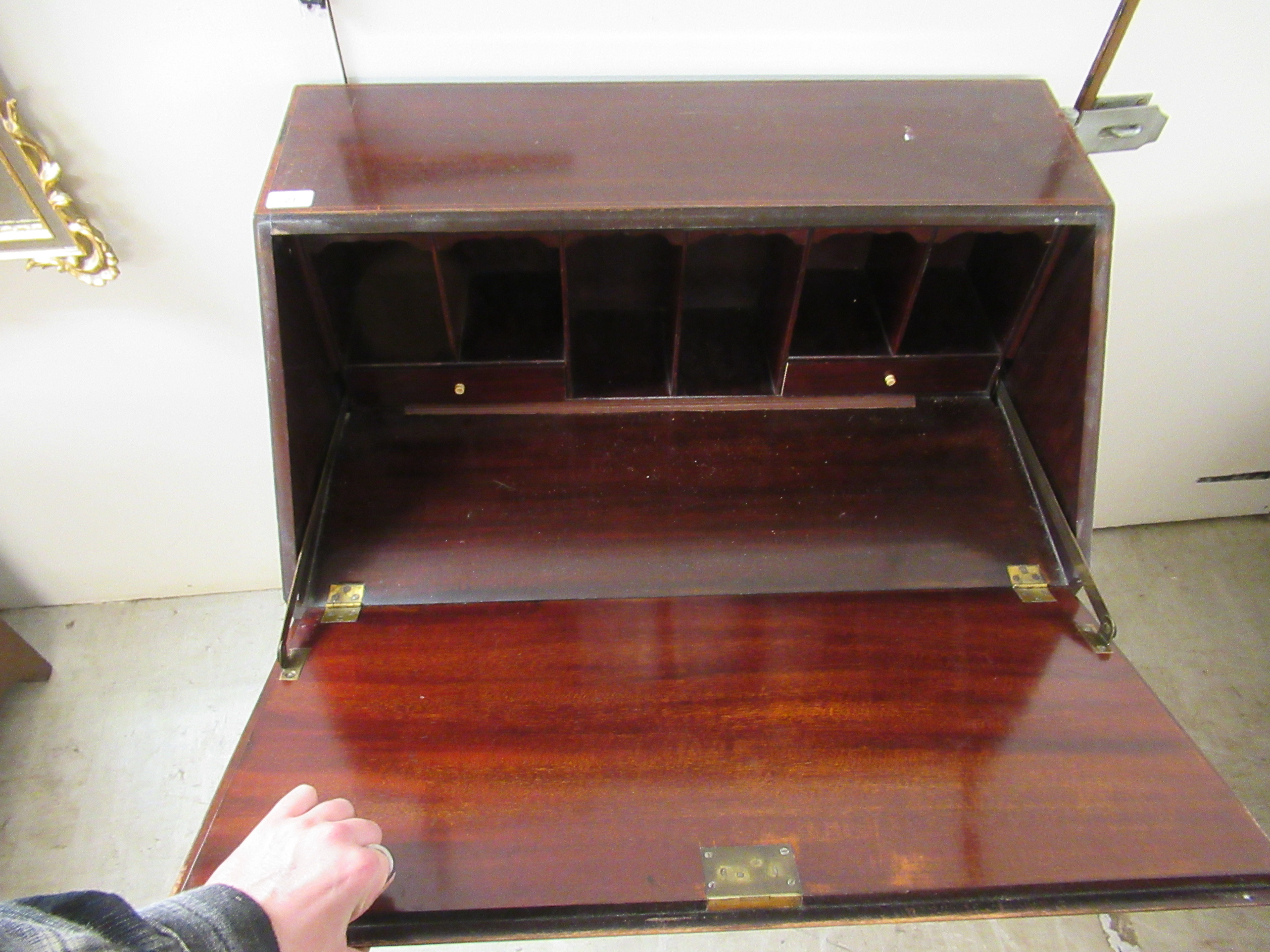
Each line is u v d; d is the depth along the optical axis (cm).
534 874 85
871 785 91
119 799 184
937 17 116
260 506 190
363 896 79
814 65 120
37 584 205
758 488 116
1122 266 157
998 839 88
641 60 118
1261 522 234
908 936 168
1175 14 118
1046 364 111
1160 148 137
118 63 112
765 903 85
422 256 121
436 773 91
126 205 128
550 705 97
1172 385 185
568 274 111
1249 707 200
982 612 107
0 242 126
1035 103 115
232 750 192
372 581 108
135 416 163
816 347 119
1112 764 93
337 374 117
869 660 102
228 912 69
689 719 96
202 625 212
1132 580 224
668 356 125
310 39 112
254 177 127
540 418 121
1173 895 86
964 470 119
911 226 97
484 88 116
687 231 99
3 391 153
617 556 111
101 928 58
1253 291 163
